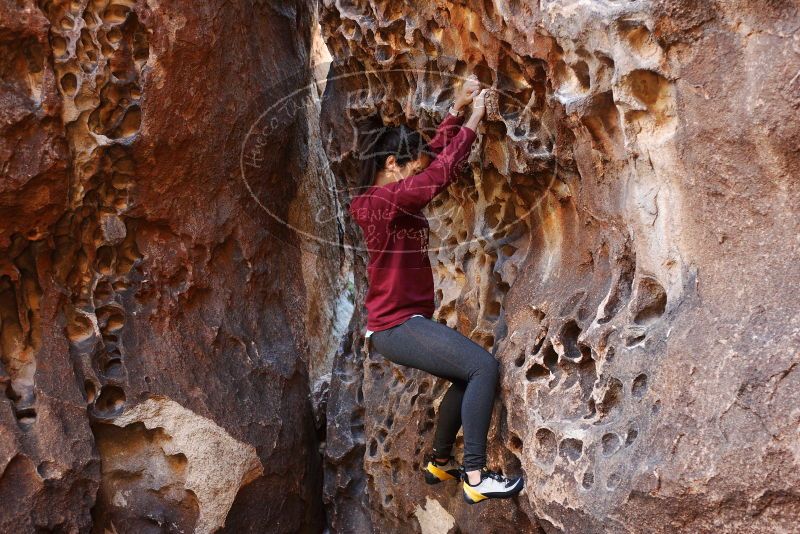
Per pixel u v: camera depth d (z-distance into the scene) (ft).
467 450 8.30
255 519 11.46
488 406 8.30
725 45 6.56
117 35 9.72
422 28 9.72
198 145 10.59
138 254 10.68
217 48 10.54
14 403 9.74
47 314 9.98
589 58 7.63
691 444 6.58
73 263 10.21
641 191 7.59
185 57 10.14
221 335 11.32
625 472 7.12
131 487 10.54
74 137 9.72
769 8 6.26
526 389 8.59
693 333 6.86
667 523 6.75
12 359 9.88
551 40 7.90
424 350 8.46
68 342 10.12
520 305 9.18
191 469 10.72
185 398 10.76
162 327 10.79
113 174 10.16
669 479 6.65
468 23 8.93
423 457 10.65
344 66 11.50
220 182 11.09
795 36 6.16
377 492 11.63
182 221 10.82
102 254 10.44
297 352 12.37
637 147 7.45
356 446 12.23
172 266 10.84
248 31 11.19
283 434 11.73
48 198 9.56
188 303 11.06
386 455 11.28
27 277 9.91
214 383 11.07
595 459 7.60
